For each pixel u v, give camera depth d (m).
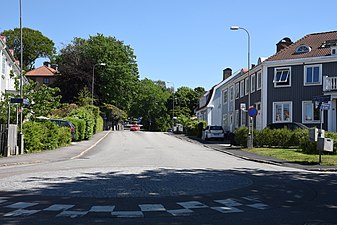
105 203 9.52
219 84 63.66
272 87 36.97
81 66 68.31
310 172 16.89
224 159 22.41
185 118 71.00
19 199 9.90
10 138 21.45
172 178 13.71
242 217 8.32
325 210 9.07
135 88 75.44
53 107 28.55
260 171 16.66
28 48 88.88
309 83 35.12
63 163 19.00
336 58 33.97
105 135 51.19
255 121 40.34
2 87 36.78
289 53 37.44
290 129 29.52
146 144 36.44
